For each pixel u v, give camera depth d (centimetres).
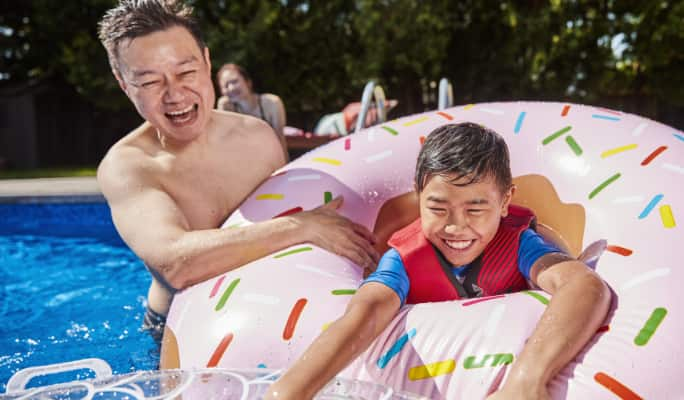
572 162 176
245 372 122
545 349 111
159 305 213
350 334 118
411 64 1206
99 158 1599
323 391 114
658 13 1223
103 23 183
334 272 152
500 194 133
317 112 1433
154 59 178
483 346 120
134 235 173
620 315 121
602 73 1232
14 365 203
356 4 1281
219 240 161
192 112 189
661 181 153
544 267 134
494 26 1271
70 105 1566
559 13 1196
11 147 1527
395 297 133
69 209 592
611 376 109
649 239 138
